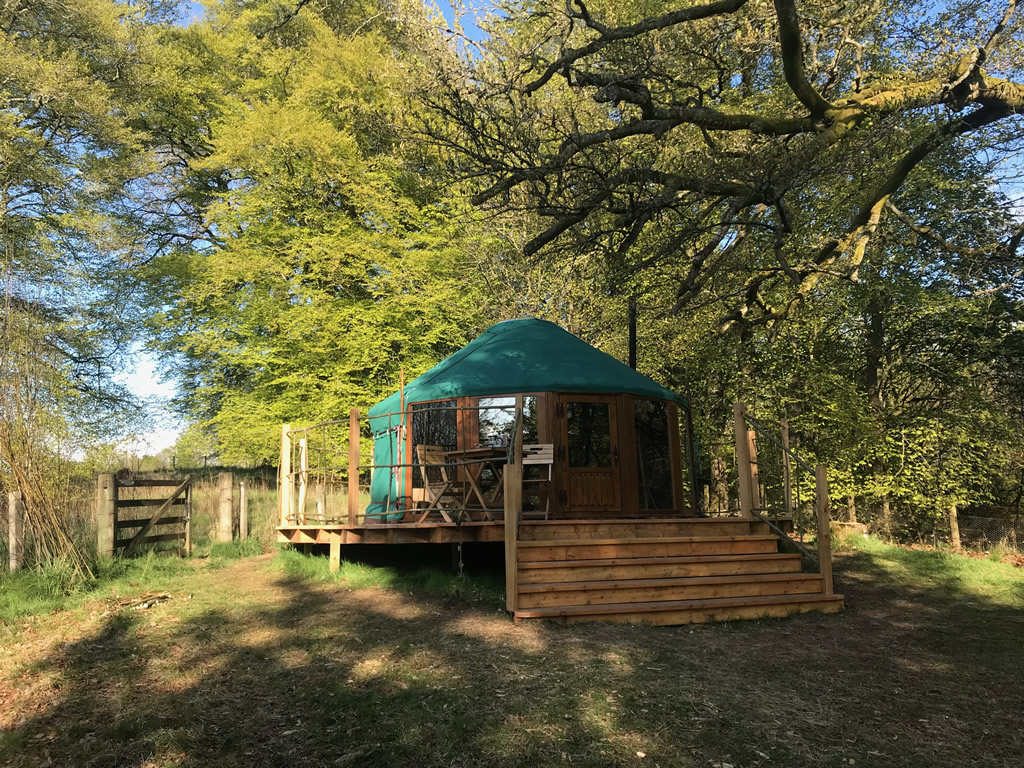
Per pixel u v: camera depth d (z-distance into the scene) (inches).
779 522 359.9
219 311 757.9
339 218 767.1
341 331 720.3
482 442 402.6
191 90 818.8
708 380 599.5
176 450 821.2
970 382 571.5
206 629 238.2
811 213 514.6
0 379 305.1
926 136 359.6
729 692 181.5
